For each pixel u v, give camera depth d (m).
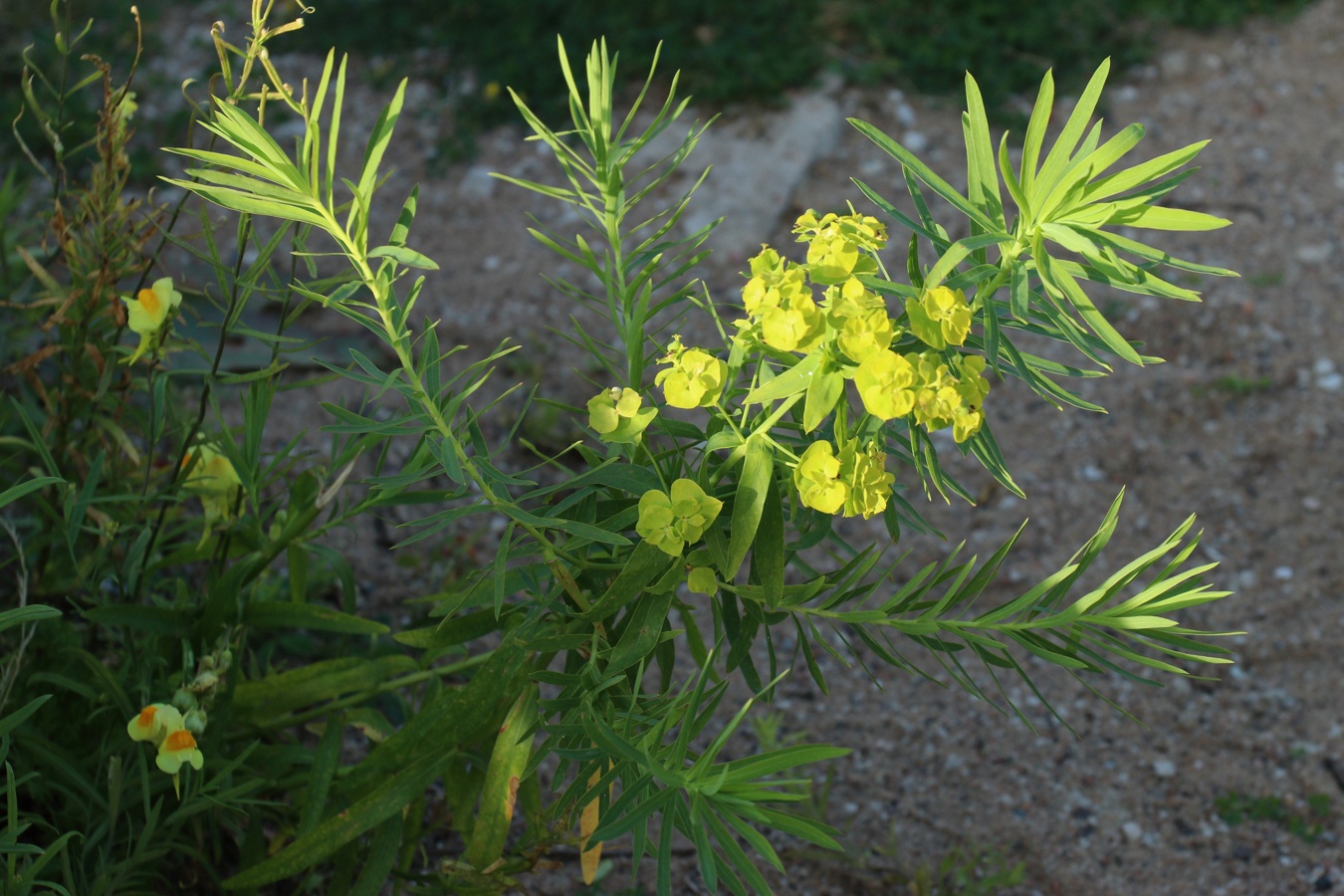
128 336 0.67
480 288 1.08
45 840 0.53
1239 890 0.69
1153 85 1.36
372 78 1.29
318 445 0.88
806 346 0.38
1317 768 0.76
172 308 0.51
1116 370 1.04
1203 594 0.42
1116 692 0.80
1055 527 0.92
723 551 0.41
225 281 0.49
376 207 1.17
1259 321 1.08
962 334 0.38
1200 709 0.79
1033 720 0.78
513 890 0.63
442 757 0.49
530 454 0.92
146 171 1.12
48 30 1.29
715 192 1.17
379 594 0.79
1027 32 1.36
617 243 0.47
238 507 0.56
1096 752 0.76
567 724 0.44
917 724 0.78
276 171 0.39
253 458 0.52
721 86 1.26
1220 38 1.44
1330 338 1.07
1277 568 0.88
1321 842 0.71
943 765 0.75
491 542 0.84
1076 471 0.96
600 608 0.43
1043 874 0.70
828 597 0.44
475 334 1.03
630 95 1.27
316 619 0.53
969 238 0.38
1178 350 1.06
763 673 0.80
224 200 0.39
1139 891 0.69
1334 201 1.21
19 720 0.41
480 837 0.48
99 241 0.52
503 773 0.47
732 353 0.41
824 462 0.39
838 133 1.25
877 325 0.38
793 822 0.38
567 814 0.49
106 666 0.54
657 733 0.41
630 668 0.45
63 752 0.51
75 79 1.22
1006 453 0.98
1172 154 0.37
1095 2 1.43
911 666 0.44
